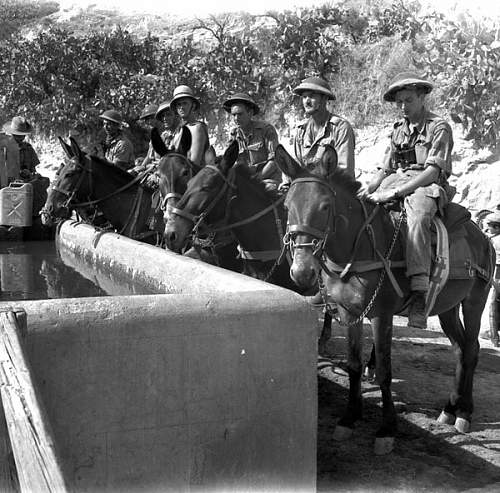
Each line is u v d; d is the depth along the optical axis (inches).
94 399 108.6
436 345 279.7
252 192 221.0
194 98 284.5
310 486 127.2
